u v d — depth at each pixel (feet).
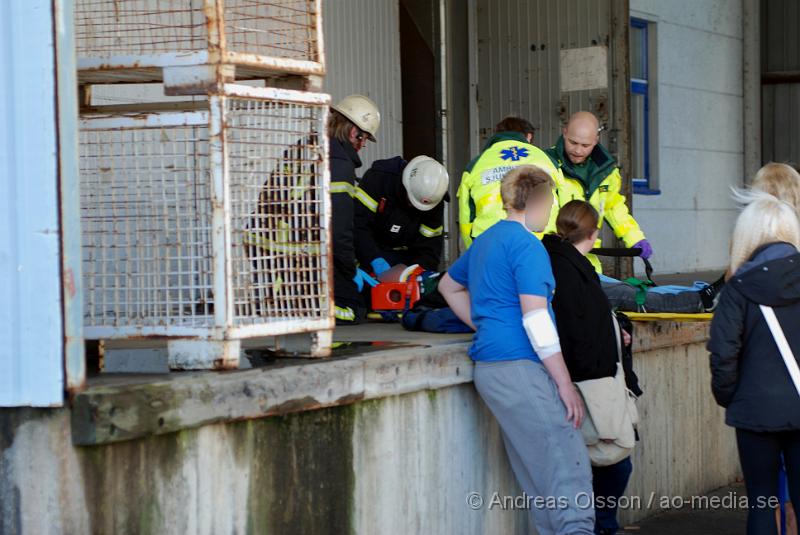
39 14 14.12
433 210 27.78
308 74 18.33
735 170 56.13
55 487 14.17
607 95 38.91
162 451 15.19
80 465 14.28
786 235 18.60
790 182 20.94
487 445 21.35
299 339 18.61
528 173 19.51
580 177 26.61
